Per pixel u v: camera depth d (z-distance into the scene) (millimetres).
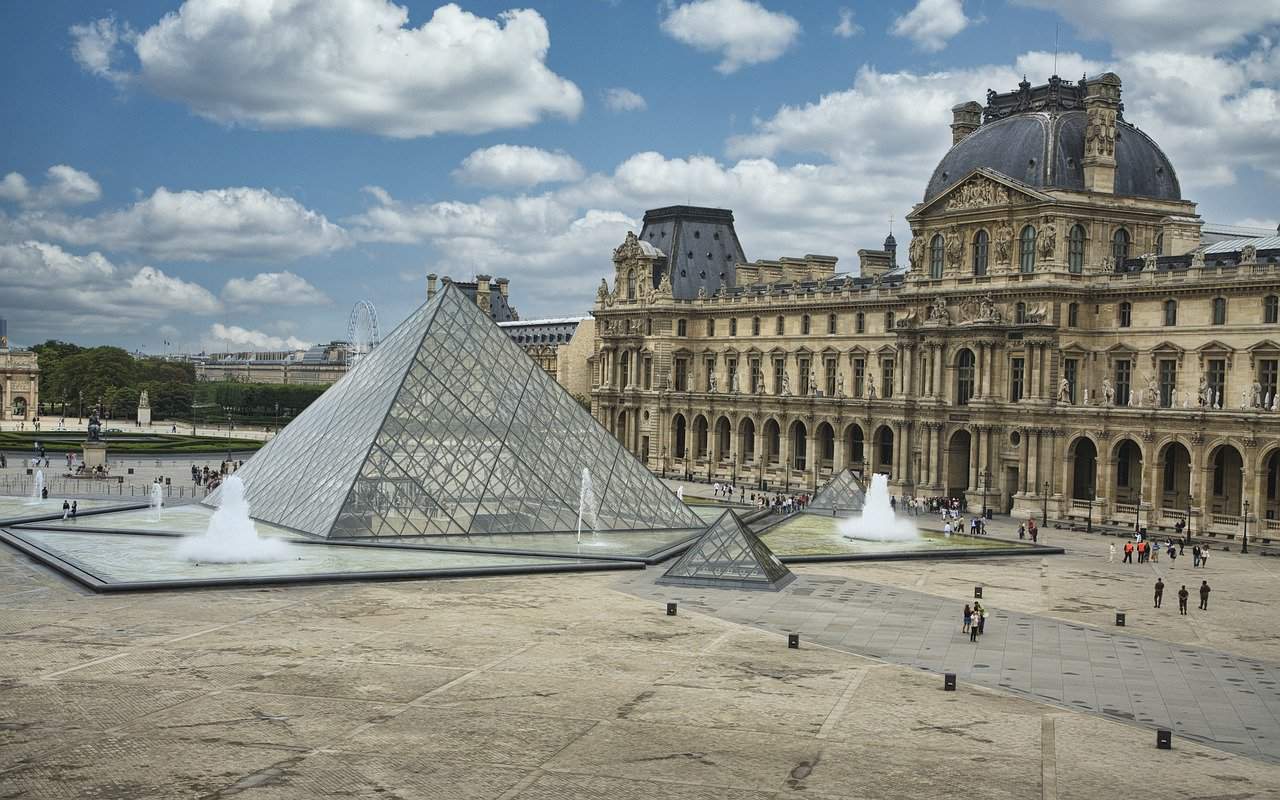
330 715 62812
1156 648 84062
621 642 80625
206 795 51625
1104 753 59594
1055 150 175250
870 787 53938
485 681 69750
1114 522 161500
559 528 128250
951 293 182375
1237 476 157750
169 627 82250
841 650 80312
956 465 184875
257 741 58562
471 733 60344
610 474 137125
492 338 142000
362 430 129250
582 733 60688
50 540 120000
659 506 138250
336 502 121688
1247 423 144500
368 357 147125
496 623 85625
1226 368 157000
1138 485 169500
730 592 101000
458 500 125000
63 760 55594
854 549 128625
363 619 86062
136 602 90625
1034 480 168625
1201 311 159625
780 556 119875
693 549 106625
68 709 63094
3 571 103750
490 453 129750
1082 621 93062
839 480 167750
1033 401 170000
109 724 60781
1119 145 179250
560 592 98812
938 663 77562
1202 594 99938
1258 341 152625
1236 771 57406
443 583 101562
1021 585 109562
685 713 64375
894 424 190750
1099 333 172125
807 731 61844
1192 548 132875
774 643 81688
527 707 64812
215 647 76688
